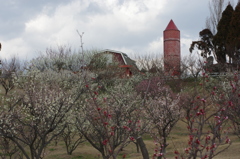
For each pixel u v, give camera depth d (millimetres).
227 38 33250
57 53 37156
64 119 11531
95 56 36688
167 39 43875
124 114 9914
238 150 12547
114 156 4980
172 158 11633
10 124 10062
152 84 22469
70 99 11328
